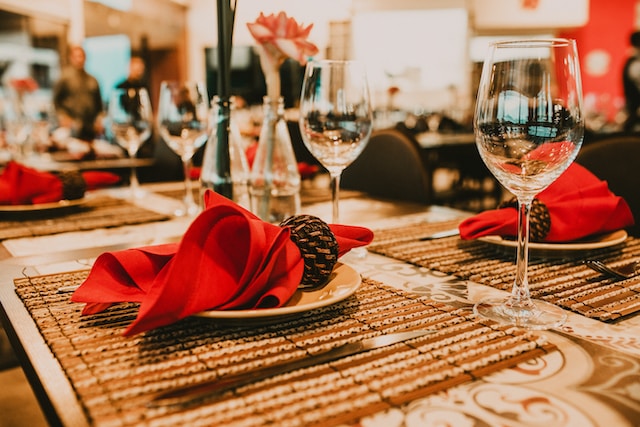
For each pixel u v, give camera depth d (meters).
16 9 5.47
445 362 0.44
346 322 0.53
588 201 0.78
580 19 5.88
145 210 1.19
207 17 6.07
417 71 5.79
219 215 0.52
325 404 0.38
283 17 0.89
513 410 0.37
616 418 0.36
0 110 4.01
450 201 4.18
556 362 0.45
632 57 5.53
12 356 1.66
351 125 0.84
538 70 0.53
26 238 0.96
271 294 0.51
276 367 0.43
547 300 0.60
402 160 1.58
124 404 0.38
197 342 0.49
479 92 0.58
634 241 0.85
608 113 7.07
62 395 0.40
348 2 3.41
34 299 0.61
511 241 0.78
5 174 1.12
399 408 0.37
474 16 5.92
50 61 5.93
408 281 0.69
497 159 0.56
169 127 1.19
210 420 0.36
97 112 5.05
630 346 0.48
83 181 1.19
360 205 1.27
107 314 0.56
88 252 0.85
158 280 0.54
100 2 5.99
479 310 0.56
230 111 0.98
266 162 1.01
